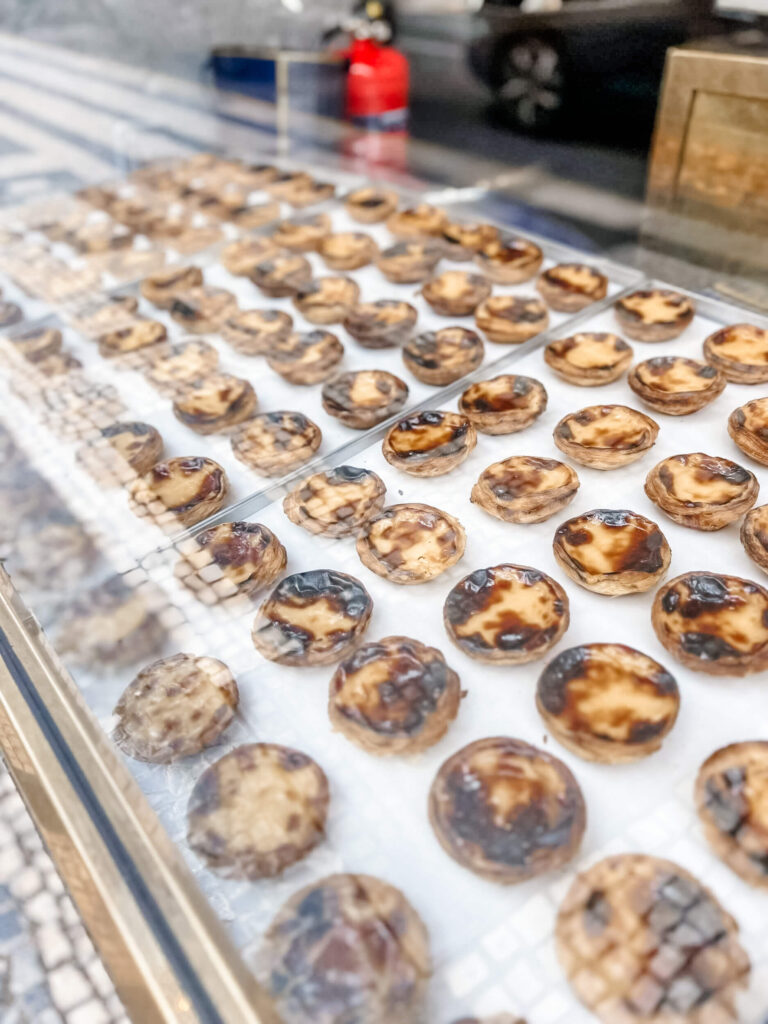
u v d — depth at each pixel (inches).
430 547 20.1
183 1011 12.1
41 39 45.1
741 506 20.6
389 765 15.8
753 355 25.8
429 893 13.7
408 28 41.0
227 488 22.5
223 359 28.9
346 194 39.8
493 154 38.3
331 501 21.3
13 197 41.1
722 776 14.9
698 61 28.0
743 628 17.6
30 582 19.7
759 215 28.9
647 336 27.7
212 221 38.6
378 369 27.9
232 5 45.5
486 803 14.5
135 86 46.9
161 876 13.5
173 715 16.4
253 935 13.0
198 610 18.6
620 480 22.7
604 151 33.6
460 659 17.9
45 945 19.5
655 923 12.9
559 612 18.2
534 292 31.8
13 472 23.5
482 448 24.0
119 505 21.8
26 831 21.8
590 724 15.9
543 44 33.6
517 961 12.8
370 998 12.0
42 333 30.4
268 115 47.1
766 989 12.3
